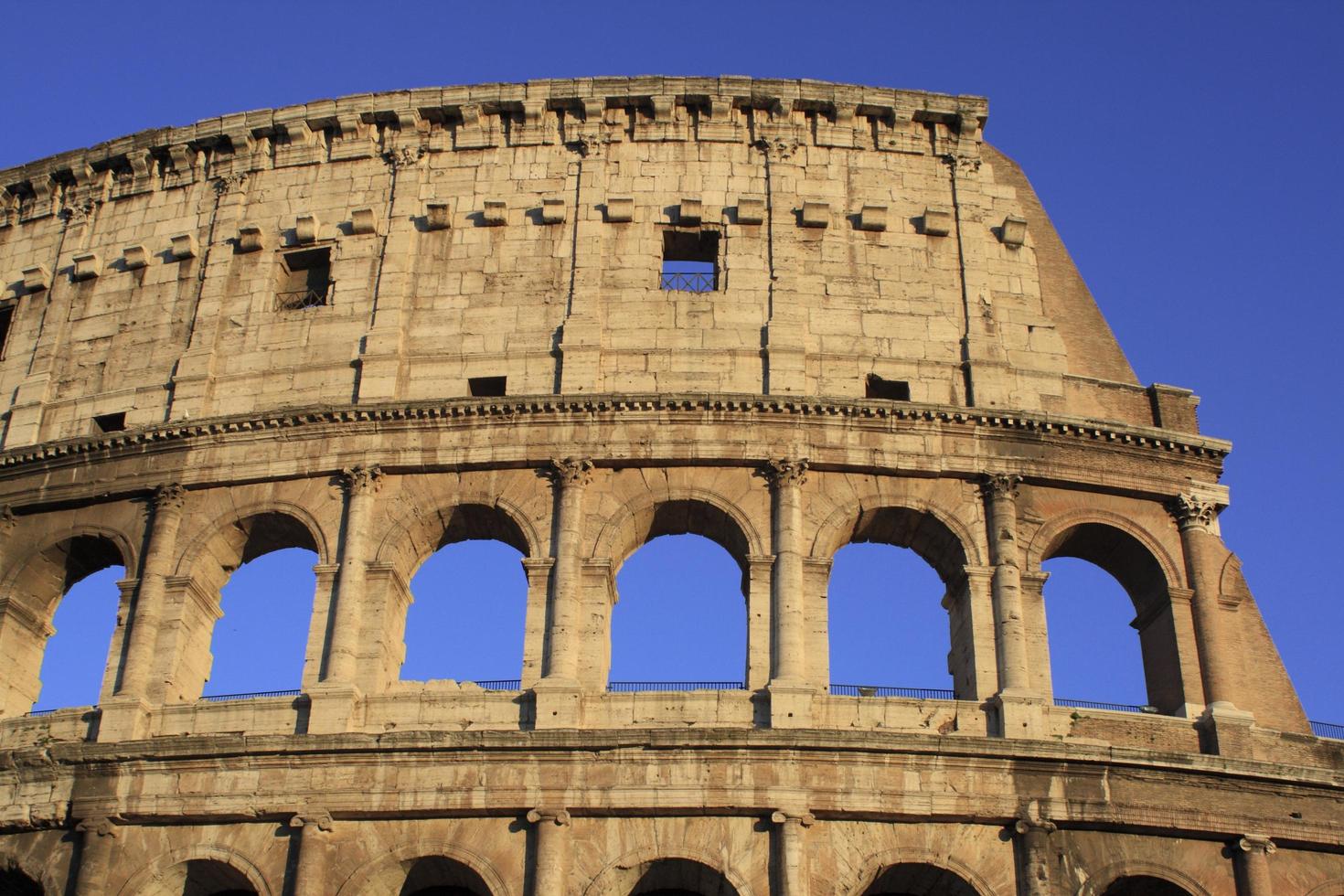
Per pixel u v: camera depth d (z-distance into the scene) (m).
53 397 61.81
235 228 63.47
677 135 62.81
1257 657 53.78
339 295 60.72
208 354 60.19
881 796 48.19
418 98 64.00
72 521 57.53
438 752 49.12
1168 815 48.91
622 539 54.59
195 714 52.16
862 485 55.09
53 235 66.12
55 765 50.66
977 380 57.81
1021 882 47.69
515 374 57.88
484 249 60.97
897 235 61.00
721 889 48.66
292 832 49.06
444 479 55.59
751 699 50.72
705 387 57.19
